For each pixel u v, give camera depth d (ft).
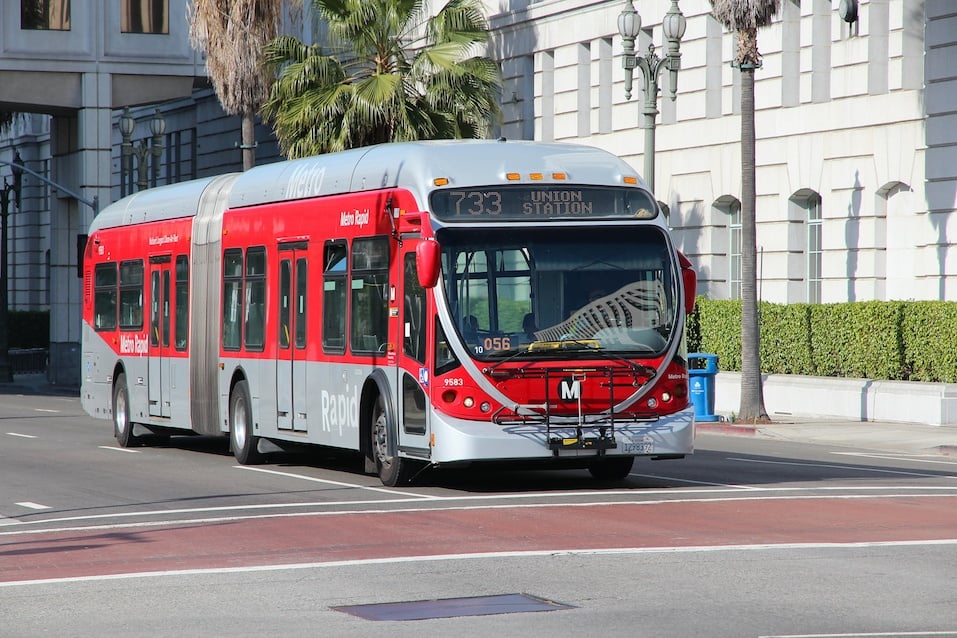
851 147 149.59
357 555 54.60
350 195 80.38
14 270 375.04
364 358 78.28
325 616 43.62
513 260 72.13
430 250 68.90
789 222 158.10
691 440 73.61
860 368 135.74
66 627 42.68
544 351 71.61
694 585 47.65
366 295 78.33
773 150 159.63
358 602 45.75
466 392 70.95
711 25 166.40
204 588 48.52
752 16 126.82
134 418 108.78
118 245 113.80
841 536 57.62
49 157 358.23
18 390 229.45
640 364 72.69
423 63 163.53
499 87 168.45
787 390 140.97
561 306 72.28
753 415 129.90
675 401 73.67
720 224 168.35
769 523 61.36
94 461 96.78
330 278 82.28
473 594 46.75
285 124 161.89
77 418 147.43
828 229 153.07
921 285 142.72
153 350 105.91
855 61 149.18
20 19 231.91
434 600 45.85
